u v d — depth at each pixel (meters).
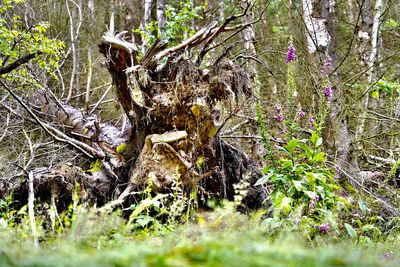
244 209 5.14
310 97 7.43
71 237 2.21
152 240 2.63
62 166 5.02
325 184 4.48
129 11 12.77
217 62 5.00
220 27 5.39
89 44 11.12
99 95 9.36
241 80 5.06
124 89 5.24
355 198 5.78
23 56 6.45
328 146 6.86
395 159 7.38
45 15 10.61
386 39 11.88
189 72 4.93
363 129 7.98
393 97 8.61
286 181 4.40
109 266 1.01
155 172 4.77
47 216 4.61
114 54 5.07
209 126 5.00
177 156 4.82
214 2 12.20
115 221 2.98
